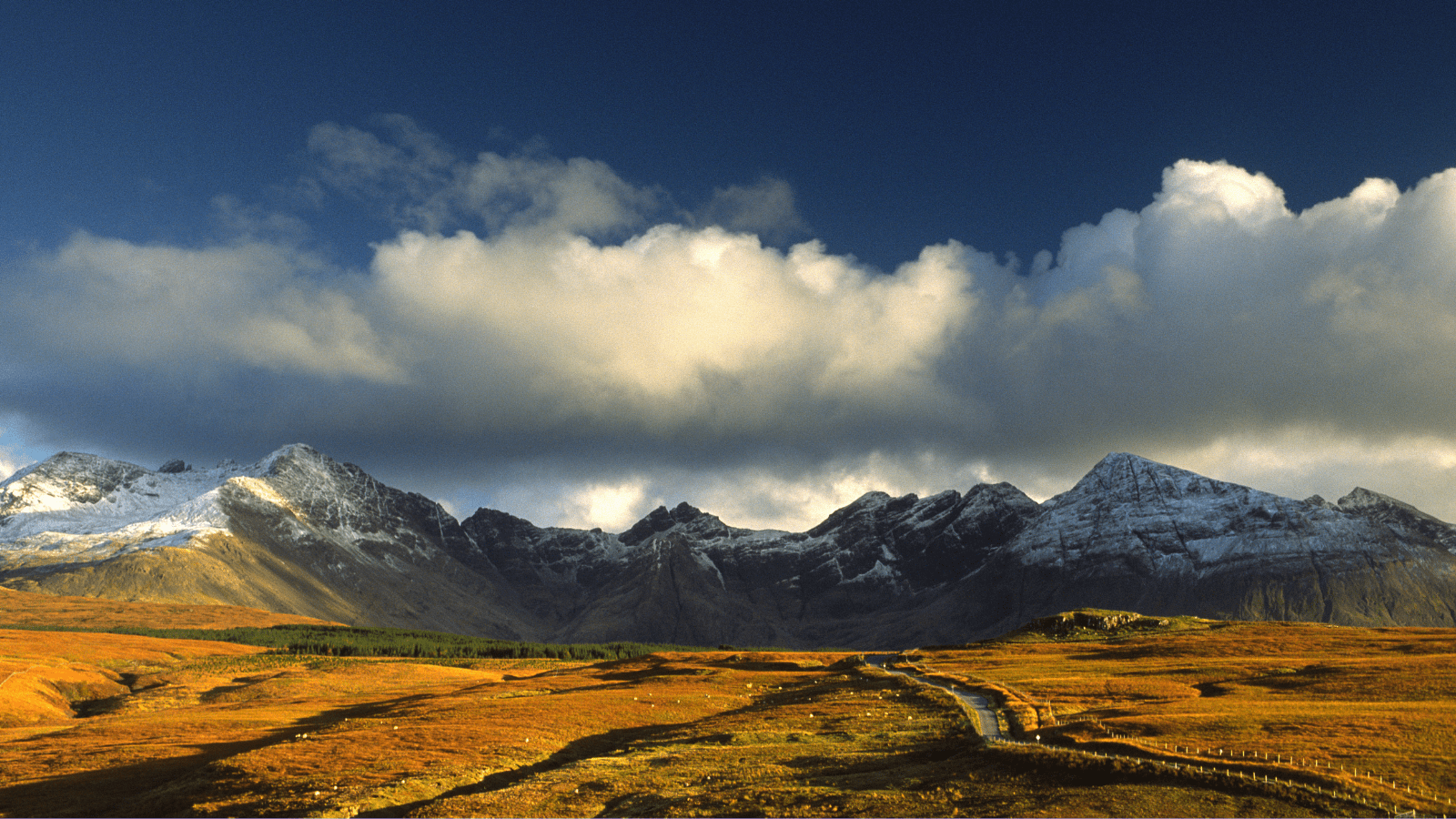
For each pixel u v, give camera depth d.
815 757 94.62
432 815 83.75
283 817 87.81
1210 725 88.44
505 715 137.25
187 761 120.50
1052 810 67.62
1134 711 104.06
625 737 125.31
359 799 91.25
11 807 100.81
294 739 127.06
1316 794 66.19
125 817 94.31
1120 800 68.38
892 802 73.81
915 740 99.12
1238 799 67.19
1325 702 105.81
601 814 81.75
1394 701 107.38
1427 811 63.00
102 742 137.50
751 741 108.25
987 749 86.12
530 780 94.50
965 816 69.00
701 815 75.38
